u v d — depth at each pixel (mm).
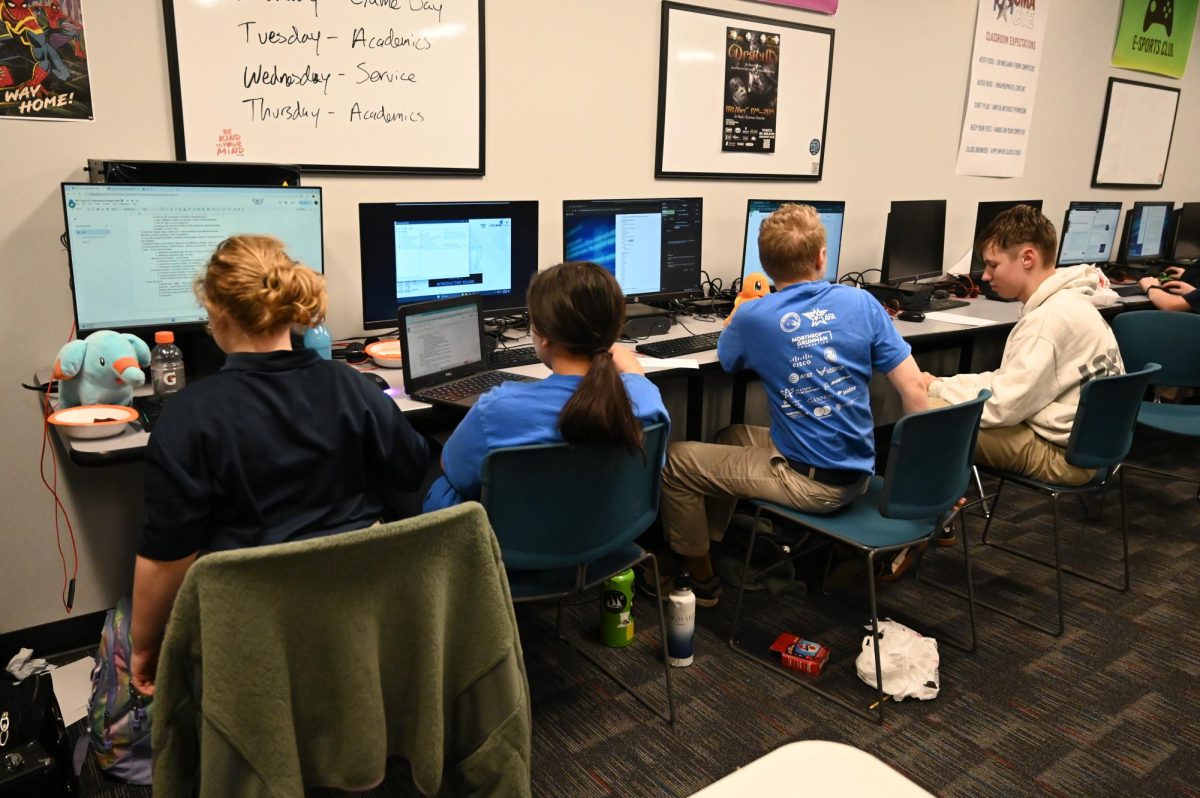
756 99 3211
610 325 1492
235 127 2178
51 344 2057
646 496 1701
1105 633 2322
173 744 1045
